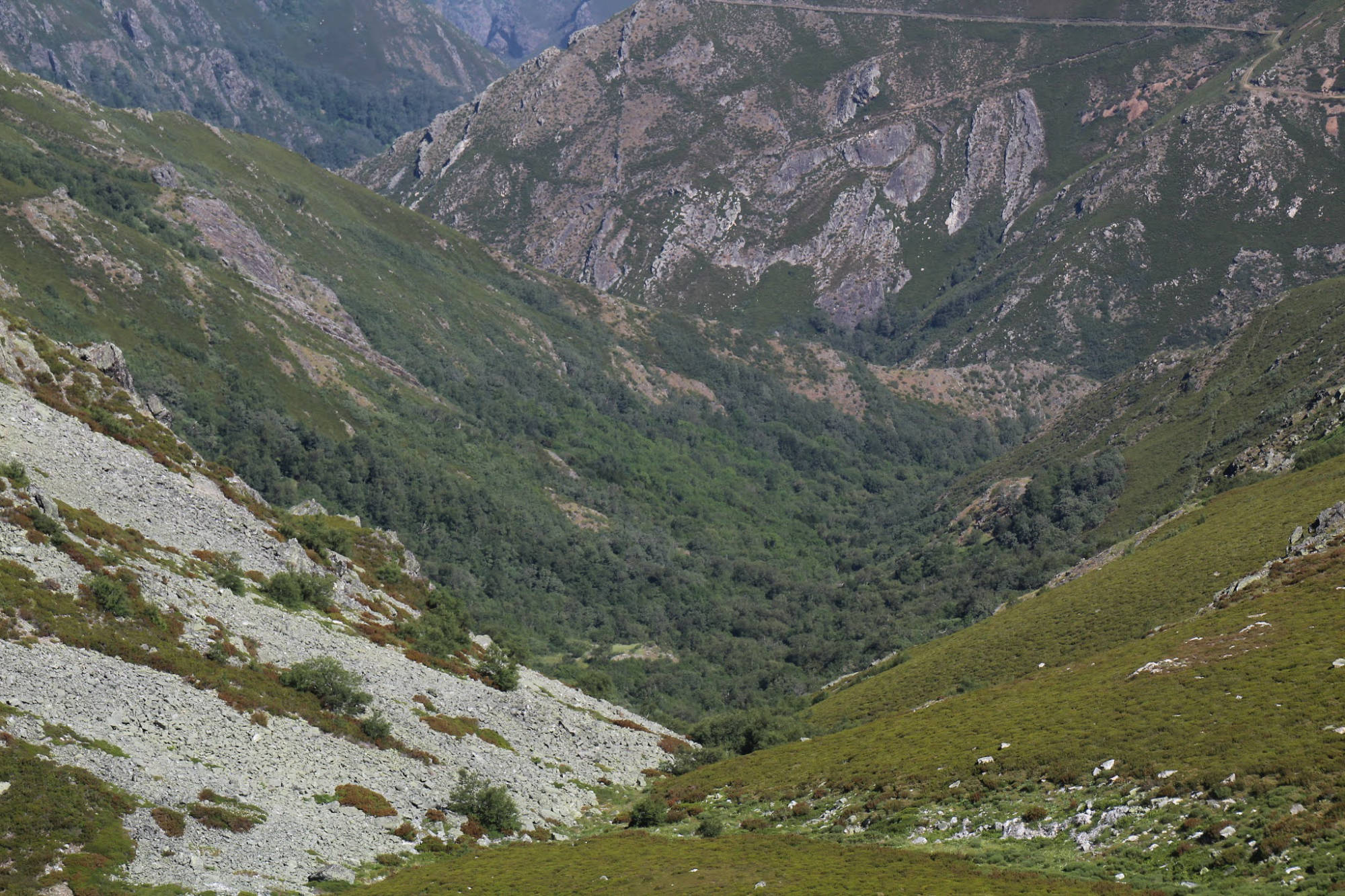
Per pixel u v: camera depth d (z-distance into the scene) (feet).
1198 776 152.25
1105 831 150.61
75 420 266.16
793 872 158.51
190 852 143.33
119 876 132.57
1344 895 112.98
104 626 188.55
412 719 230.27
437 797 200.44
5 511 198.39
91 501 234.99
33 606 179.11
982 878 142.31
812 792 216.95
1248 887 122.93
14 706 152.46
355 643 258.37
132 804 146.20
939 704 277.03
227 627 219.61
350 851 165.58
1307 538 297.74
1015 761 187.73
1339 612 210.38
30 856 128.88
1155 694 198.39
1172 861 135.13
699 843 187.93
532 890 157.79
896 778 204.33
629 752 289.12
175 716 175.11
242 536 274.57
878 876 150.71
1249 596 261.85
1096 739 184.75
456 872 164.76
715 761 288.71
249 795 165.58
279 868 149.59
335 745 198.80
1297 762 144.77
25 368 275.18
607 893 155.74
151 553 230.48
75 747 151.33
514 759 241.14
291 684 211.41
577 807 232.73
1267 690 178.19
